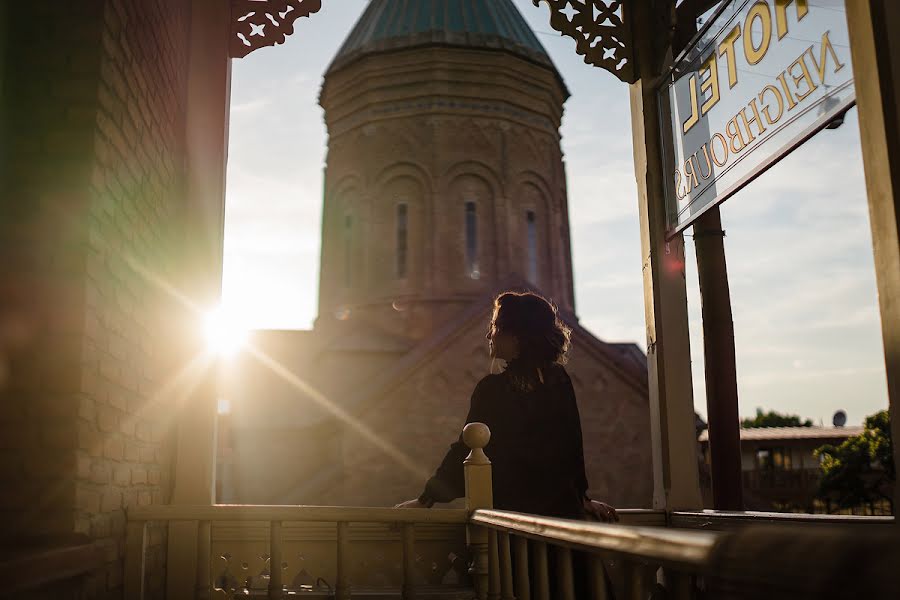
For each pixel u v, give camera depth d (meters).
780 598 0.89
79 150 3.46
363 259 32.69
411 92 32.94
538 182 33.50
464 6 34.25
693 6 5.11
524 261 32.50
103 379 3.64
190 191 5.28
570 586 2.33
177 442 4.89
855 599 0.78
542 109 34.12
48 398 3.27
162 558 4.54
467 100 32.97
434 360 27.39
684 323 5.26
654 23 5.57
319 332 33.31
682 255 5.30
